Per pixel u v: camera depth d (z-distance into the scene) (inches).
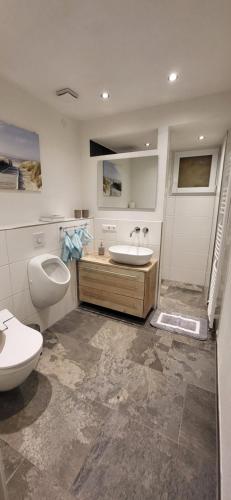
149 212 99.1
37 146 83.9
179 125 86.8
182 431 50.9
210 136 101.2
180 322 95.3
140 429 51.2
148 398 59.1
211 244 121.3
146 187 97.7
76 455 45.9
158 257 100.5
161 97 81.9
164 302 115.1
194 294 125.2
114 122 97.6
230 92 76.7
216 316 89.7
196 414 54.9
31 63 62.6
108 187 106.4
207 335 86.3
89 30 50.6
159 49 56.9
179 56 59.5
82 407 56.3
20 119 76.9
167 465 44.5
